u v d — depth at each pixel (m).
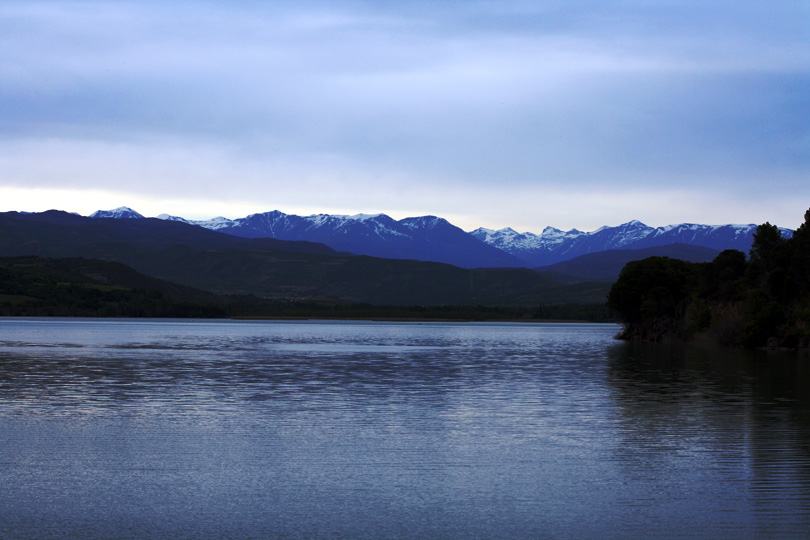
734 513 17.53
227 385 42.22
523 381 46.16
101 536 16.08
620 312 121.69
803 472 21.27
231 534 16.27
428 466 21.95
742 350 86.38
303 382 44.41
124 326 163.00
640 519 17.16
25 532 16.27
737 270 110.69
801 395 38.75
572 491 19.36
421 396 37.78
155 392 38.50
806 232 97.00
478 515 17.48
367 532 16.41
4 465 21.78
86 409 32.16
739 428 28.12
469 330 176.50
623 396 38.16
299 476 20.77
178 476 20.69
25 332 119.69
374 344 96.00
